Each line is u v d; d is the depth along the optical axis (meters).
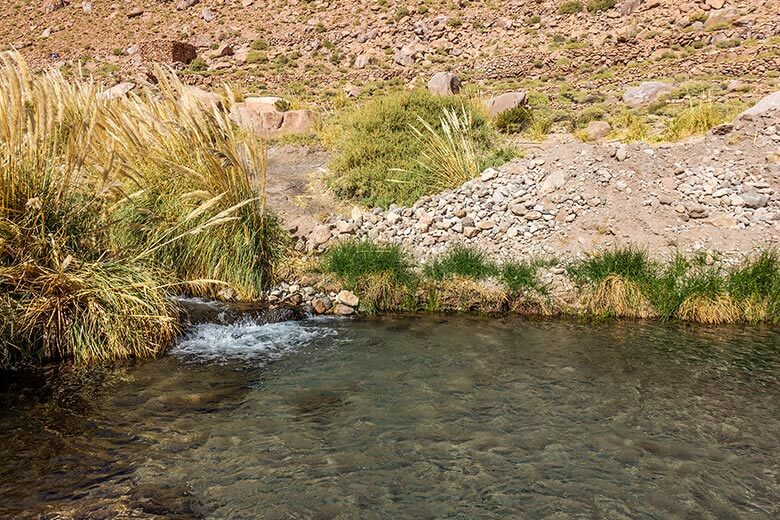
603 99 22.41
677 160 10.45
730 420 4.97
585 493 3.95
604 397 5.35
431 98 13.34
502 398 5.31
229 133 8.16
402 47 41.03
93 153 6.56
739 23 31.62
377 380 5.67
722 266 8.17
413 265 8.46
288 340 6.74
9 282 5.82
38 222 6.14
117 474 4.03
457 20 42.78
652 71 28.33
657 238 8.83
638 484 4.06
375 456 4.35
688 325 7.37
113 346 5.98
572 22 39.66
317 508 3.75
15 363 5.75
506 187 10.17
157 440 4.50
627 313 7.67
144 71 36.69
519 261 8.50
